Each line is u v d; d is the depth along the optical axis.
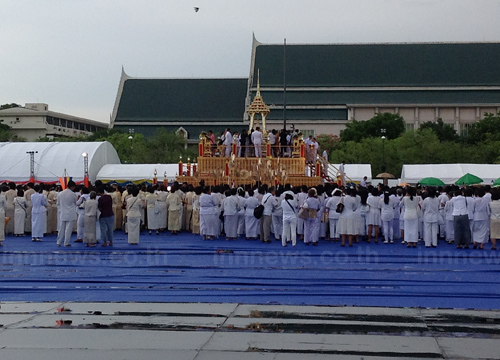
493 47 133.12
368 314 11.83
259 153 37.44
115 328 10.72
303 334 10.31
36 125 142.25
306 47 135.25
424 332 10.46
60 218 23.47
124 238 26.91
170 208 28.78
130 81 141.50
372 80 129.62
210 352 9.26
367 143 83.56
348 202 23.75
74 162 56.09
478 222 23.16
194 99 138.75
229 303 12.88
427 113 126.50
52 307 12.48
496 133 90.69
